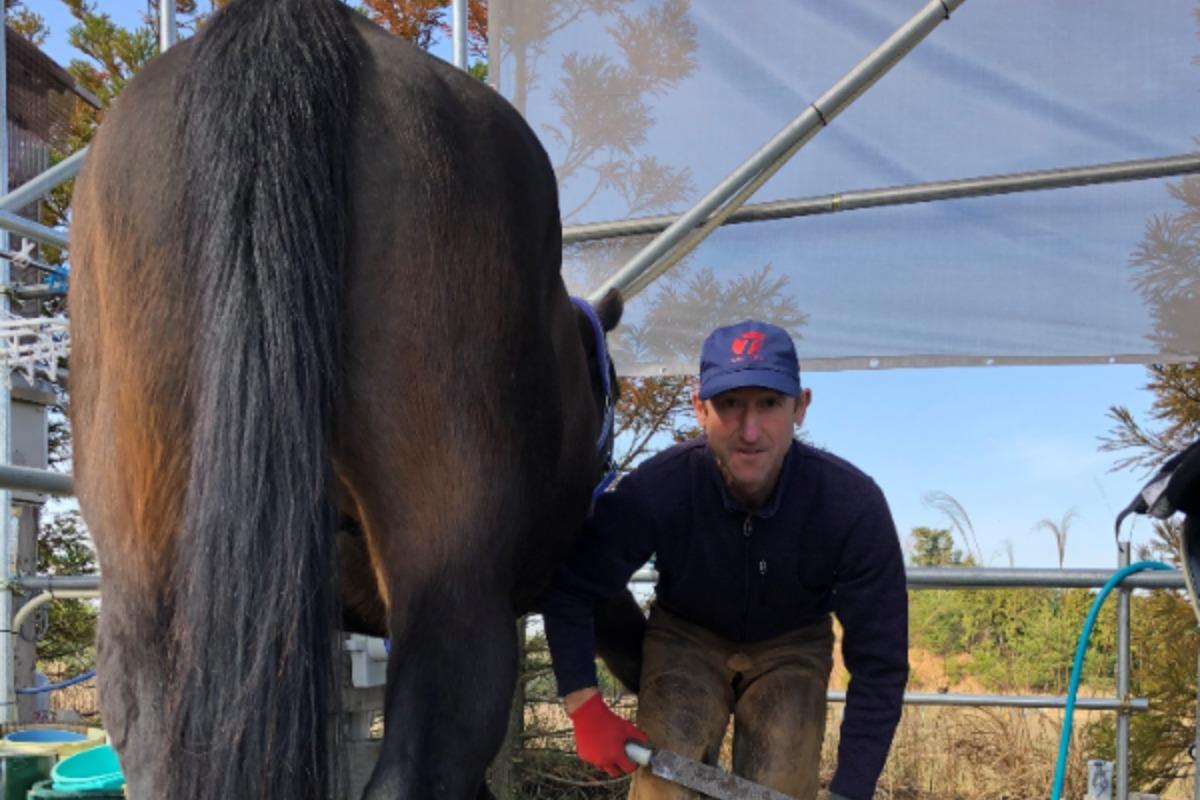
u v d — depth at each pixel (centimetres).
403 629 129
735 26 339
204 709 109
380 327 129
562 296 170
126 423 127
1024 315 341
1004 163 330
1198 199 326
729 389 195
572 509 182
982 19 328
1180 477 190
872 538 210
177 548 120
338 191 126
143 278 125
